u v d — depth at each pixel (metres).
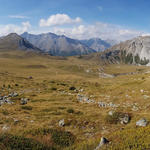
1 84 84.44
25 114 31.38
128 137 12.30
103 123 24.47
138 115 26.36
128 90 54.88
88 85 101.25
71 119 26.11
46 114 31.77
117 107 36.03
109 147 11.41
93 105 40.06
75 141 17.33
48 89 74.56
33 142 14.36
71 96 54.69
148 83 59.09
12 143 12.68
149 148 9.81
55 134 18.23
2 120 26.31
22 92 64.38
